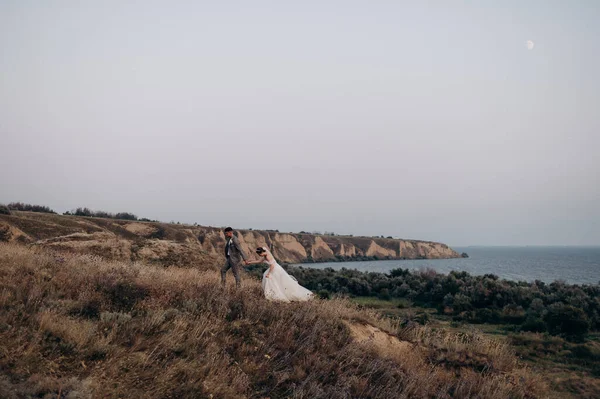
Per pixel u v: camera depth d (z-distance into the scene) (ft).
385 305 84.99
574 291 86.63
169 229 214.69
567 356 47.91
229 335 24.35
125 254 60.75
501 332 61.05
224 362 20.93
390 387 24.00
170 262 63.46
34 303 22.25
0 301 21.18
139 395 16.62
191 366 19.75
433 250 627.87
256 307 28.96
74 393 15.25
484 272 269.23
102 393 16.07
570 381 38.34
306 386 21.21
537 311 70.03
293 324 27.78
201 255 70.90
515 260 522.06
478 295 81.46
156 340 21.54
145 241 69.41
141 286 29.09
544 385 33.06
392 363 27.14
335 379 22.97
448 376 29.25
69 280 27.58
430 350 33.40
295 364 23.26
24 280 25.20
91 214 250.16
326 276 119.03
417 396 24.17
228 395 18.31
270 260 34.12
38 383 15.46
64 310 22.43
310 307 31.48
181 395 17.46
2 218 116.67
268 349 23.95
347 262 431.84
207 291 30.25
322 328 28.35
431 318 70.74
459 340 40.73
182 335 22.50
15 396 14.46
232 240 33.50
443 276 109.19
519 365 37.35
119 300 26.25
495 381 29.12
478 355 34.12
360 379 23.65
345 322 31.76
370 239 560.20
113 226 191.52
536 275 248.73
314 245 439.22
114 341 20.56
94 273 30.89
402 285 101.30
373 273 135.74
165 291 28.60
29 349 17.37
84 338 19.67
